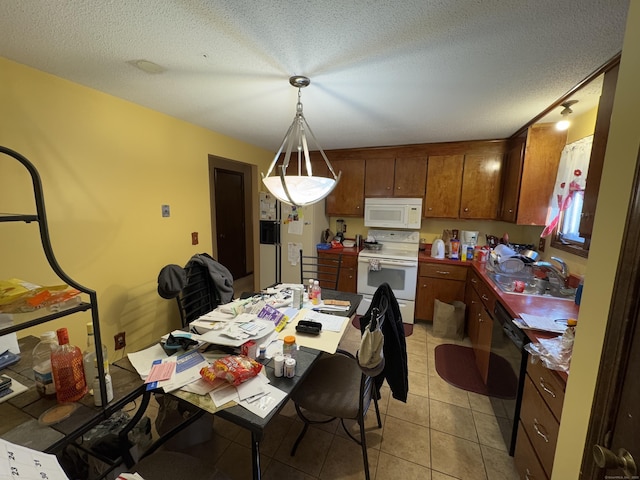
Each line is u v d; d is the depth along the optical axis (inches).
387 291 59.7
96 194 76.8
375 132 111.5
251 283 188.2
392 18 44.2
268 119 98.0
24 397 40.1
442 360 101.8
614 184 27.5
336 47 52.6
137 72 63.8
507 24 45.1
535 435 50.7
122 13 43.6
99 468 51.0
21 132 61.8
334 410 55.8
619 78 27.7
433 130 107.3
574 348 33.4
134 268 88.4
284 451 64.0
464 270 121.0
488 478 58.4
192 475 40.4
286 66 59.8
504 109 83.4
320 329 64.7
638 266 22.3
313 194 65.3
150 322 95.1
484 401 81.0
